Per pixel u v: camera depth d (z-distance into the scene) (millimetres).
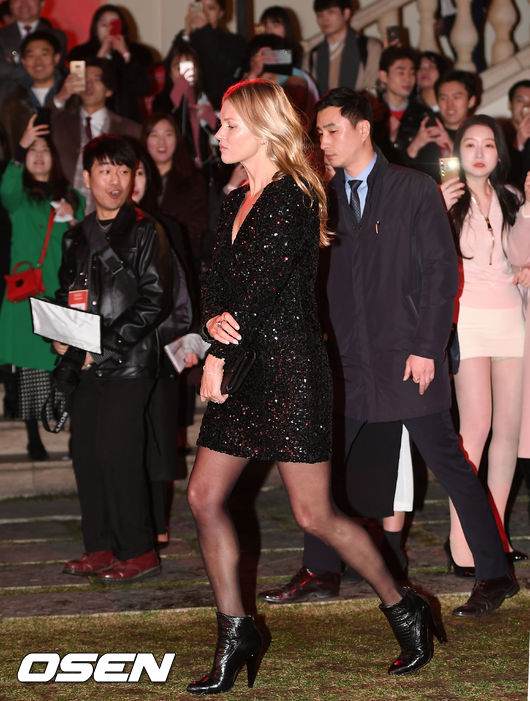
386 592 5219
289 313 4836
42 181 9664
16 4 12305
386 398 6215
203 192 9914
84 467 7172
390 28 12594
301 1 15734
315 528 5008
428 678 5312
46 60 11203
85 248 7074
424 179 6137
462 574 6977
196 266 9672
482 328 6953
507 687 5180
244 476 10000
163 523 7844
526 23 14641
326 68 12602
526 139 10258
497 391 7258
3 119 11211
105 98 10984
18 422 10344
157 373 7109
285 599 6562
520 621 6184
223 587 4980
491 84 12203
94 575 7195
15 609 6465
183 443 10102
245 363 4715
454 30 13195
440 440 6219
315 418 4871
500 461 7297
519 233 6949
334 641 5898
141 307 6922
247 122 4785
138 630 6125
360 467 6602
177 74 11273
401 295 6160
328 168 6305
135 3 15203
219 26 12594
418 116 10586
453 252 6094
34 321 6852
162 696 5141
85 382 7125
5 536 8352
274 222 4711
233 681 5016
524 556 7375
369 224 6176
